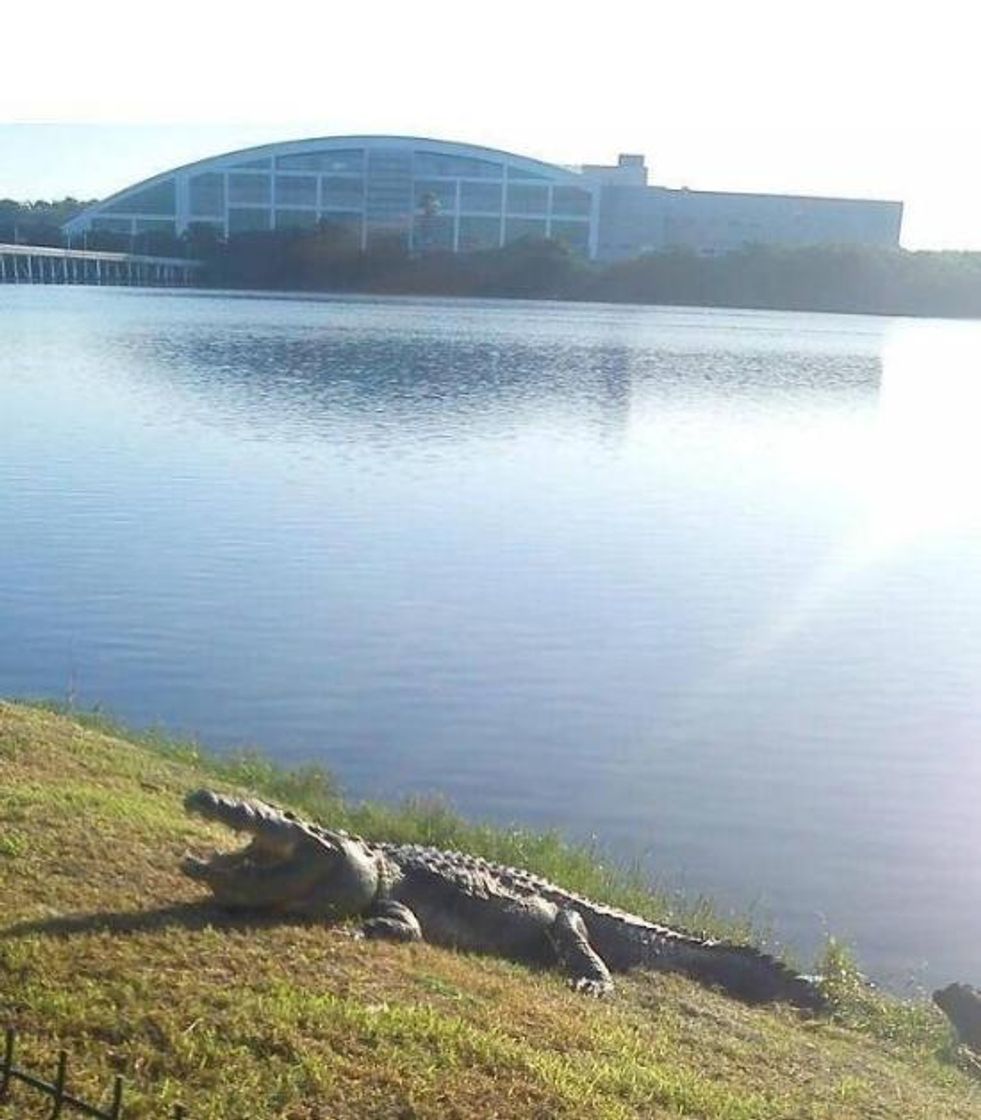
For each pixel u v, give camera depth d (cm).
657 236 16800
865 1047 1026
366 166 16025
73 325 9644
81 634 2347
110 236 16225
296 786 1528
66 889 852
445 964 885
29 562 2825
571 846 1562
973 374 9000
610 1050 792
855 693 2286
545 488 4125
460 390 6644
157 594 2616
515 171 16275
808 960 1327
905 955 1407
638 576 3033
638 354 9306
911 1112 848
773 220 16988
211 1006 712
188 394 5897
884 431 6031
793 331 13125
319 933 867
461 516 3597
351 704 2080
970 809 1788
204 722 1970
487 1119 659
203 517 3362
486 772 1853
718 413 6353
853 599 2927
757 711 2161
